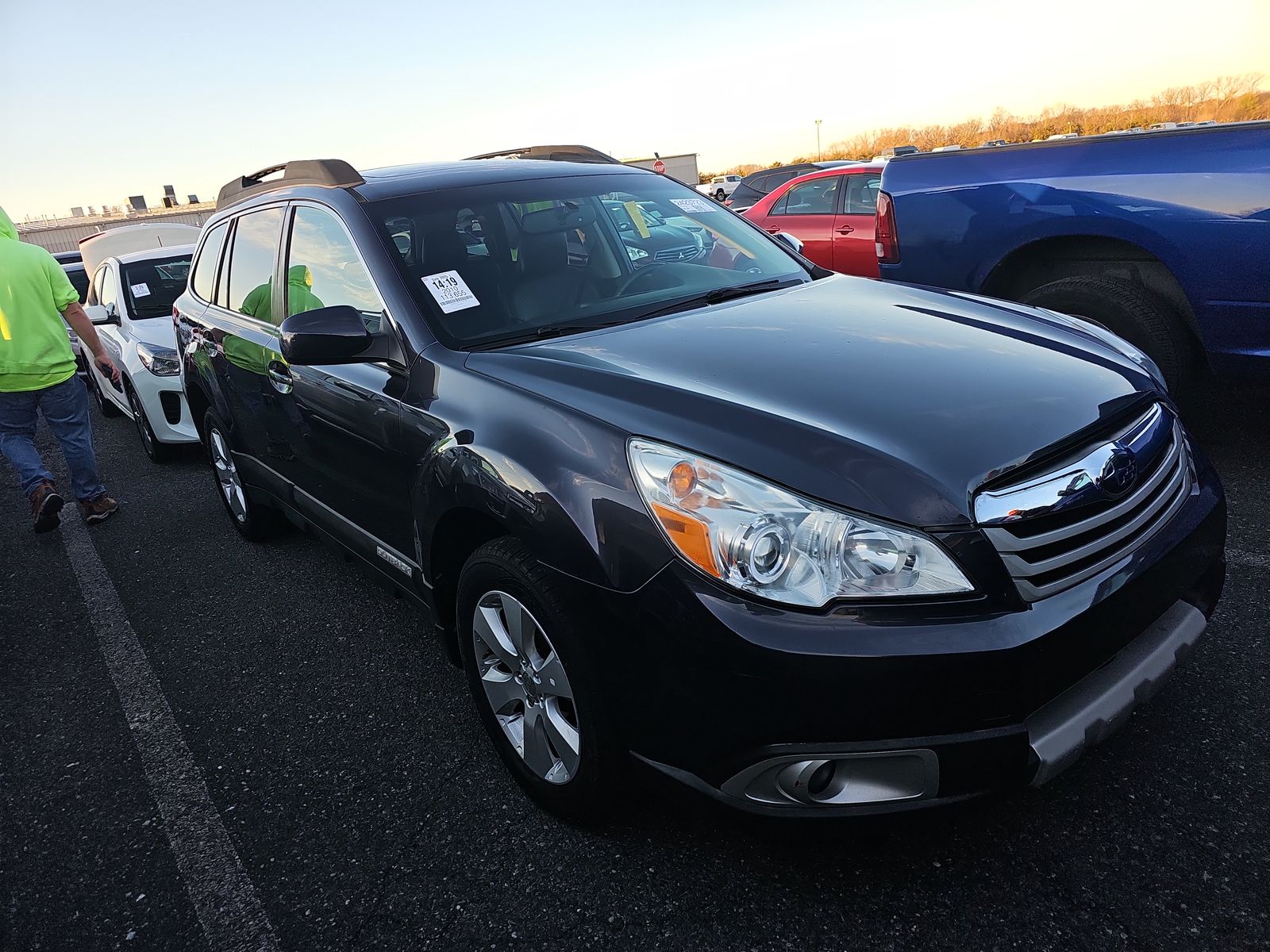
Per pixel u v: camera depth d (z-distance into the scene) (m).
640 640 1.79
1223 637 2.69
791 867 2.01
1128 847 1.96
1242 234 3.57
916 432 1.81
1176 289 3.90
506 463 2.05
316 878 2.16
